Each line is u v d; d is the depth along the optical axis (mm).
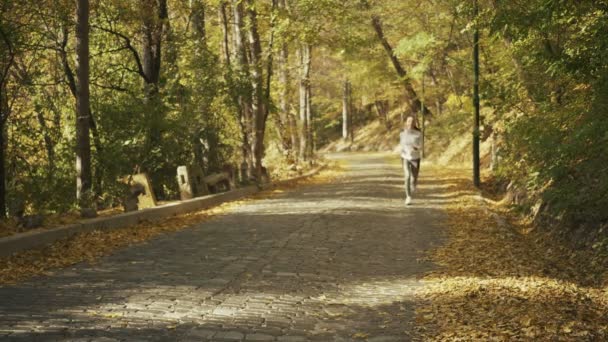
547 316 5680
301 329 5473
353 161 44000
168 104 16422
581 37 7859
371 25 30016
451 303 6301
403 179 24609
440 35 25906
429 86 37500
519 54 10133
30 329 5246
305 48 34469
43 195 14383
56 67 16562
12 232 9352
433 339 5254
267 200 17031
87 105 12594
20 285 6930
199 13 21000
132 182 14047
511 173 13695
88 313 5773
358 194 18359
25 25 13094
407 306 6305
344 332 5438
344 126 74562
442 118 33500
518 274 7449
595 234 8125
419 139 15250
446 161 33844
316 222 12094
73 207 13617
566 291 6594
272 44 21734
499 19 7871
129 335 5137
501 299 6289
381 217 12969
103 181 14914
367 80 37656
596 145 7453
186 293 6594
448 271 7867
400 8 26047
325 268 8008
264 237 10375
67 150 15500
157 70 17812
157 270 7785
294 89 33000
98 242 9688
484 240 9953
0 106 12445
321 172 31984
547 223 10102
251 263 8234
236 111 20297
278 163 32500
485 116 19875
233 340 5105
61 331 5203
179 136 16891
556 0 7082
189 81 18703
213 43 28531
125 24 17328
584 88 9055
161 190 16469
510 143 12023
